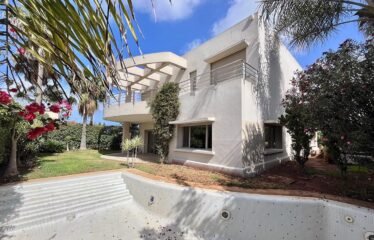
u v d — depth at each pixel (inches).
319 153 619.8
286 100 391.2
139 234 239.8
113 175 373.7
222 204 237.6
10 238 221.8
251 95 386.9
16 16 57.4
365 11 239.8
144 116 608.7
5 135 310.8
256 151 390.0
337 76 220.1
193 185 286.4
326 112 227.5
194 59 574.6
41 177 340.8
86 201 307.0
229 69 473.1
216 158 394.6
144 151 786.8
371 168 212.2
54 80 69.4
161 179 326.0
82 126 894.4
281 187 272.5
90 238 229.0
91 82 63.8
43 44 56.6
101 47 55.0
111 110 635.5
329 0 237.3
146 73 635.5
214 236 231.9
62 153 716.7
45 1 53.2
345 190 247.0
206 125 434.6
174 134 500.7
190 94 473.4
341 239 194.5
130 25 56.4
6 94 82.2
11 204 256.2
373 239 175.5
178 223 260.1
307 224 211.5
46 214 264.1
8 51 64.4
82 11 52.8
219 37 507.5
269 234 215.9
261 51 425.7
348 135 213.0
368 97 205.2
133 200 339.3
